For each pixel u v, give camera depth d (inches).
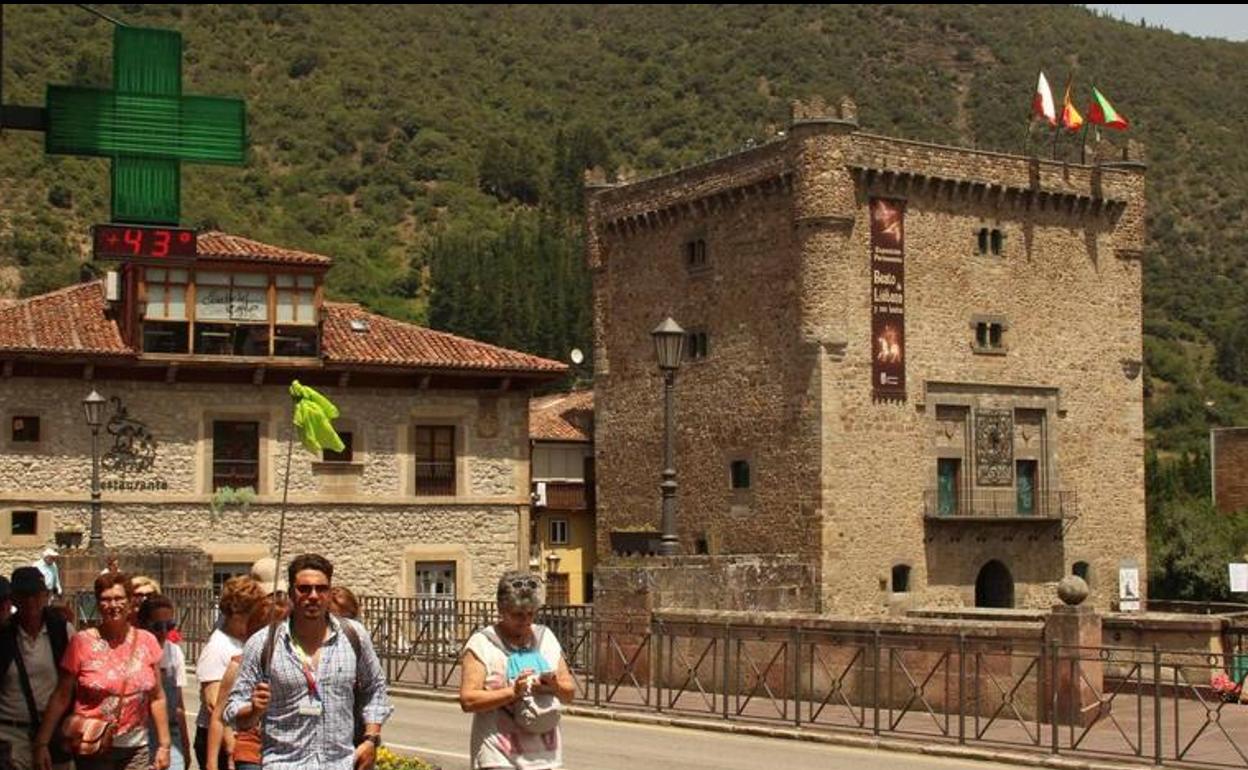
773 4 7455.7
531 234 5388.8
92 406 1644.9
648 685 1154.7
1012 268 2411.4
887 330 2278.5
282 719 441.4
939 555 2304.4
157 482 1857.8
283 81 6166.3
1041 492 2417.6
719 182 2389.3
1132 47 7047.2
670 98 6815.9
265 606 555.8
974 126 6574.8
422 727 1039.0
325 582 446.0
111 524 1834.4
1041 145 6136.8
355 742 453.7
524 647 476.4
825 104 2240.4
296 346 1913.1
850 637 1115.9
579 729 1061.8
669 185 2480.3
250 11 6574.8
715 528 2383.1
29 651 508.7
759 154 2319.1
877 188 2278.5
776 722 1042.7
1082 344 2476.6
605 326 2603.3
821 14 7367.1
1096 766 864.3
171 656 609.3
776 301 2295.8
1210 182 5861.2
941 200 2345.0
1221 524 2970.0
